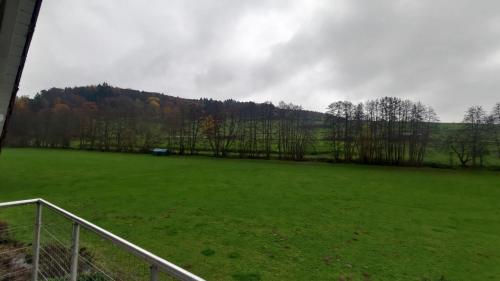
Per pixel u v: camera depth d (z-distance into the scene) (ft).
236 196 73.61
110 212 55.72
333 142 209.77
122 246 7.38
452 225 53.21
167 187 84.58
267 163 173.58
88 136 277.85
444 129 203.10
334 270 32.96
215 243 40.29
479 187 96.07
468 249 41.06
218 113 258.98
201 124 264.72
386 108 194.18
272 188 86.99
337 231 47.47
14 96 18.40
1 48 13.20
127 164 150.61
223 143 241.14
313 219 54.13
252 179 105.29
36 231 12.42
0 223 40.50
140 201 65.62
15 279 20.49
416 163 168.86
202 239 41.78
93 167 132.67
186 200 67.77
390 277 31.83
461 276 32.63
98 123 278.46
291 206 64.18
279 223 51.03
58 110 284.61
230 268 32.65
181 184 90.58
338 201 71.00
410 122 186.70
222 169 136.15
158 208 59.52
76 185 84.84
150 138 265.75
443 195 81.97
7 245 30.25
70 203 62.54
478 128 167.84
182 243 40.04
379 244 42.04
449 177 119.96
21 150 238.27
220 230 46.09
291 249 38.93
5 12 11.21
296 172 130.00
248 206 63.21
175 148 246.88
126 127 273.54
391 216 58.29
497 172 140.97
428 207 67.15
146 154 230.07
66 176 102.42
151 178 102.27
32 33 12.98
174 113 281.54
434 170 147.54
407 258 37.29
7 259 24.49
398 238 45.09
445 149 174.50
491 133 166.71
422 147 177.47
